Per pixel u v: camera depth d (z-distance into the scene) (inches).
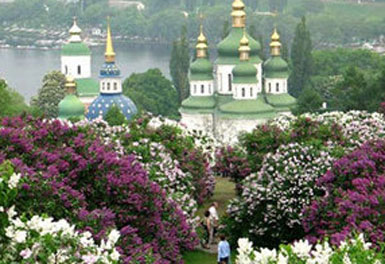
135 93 7529.5
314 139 1919.3
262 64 6289.4
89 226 1278.3
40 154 1413.6
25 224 1008.2
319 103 5216.5
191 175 1953.7
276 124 2255.2
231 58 5895.7
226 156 2185.0
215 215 1829.5
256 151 2155.5
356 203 1321.4
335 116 2219.5
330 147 1814.7
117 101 6151.6
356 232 1196.5
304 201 1710.1
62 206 1280.8
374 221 1274.6
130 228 1330.0
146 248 1333.7
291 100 5969.5
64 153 1437.0
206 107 5831.7
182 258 1644.9
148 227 1459.2
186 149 2021.4
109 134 1895.9
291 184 1729.8
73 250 1007.6
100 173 1437.0
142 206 1446.9
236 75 5708.7
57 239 1003.9
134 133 1948.8
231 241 1820.9
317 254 1026.1
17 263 989.8
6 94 3791.8
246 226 1807.3
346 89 4805.6
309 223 1502.2
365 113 2219.5
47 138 1517.0
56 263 994.1
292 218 1720.0
